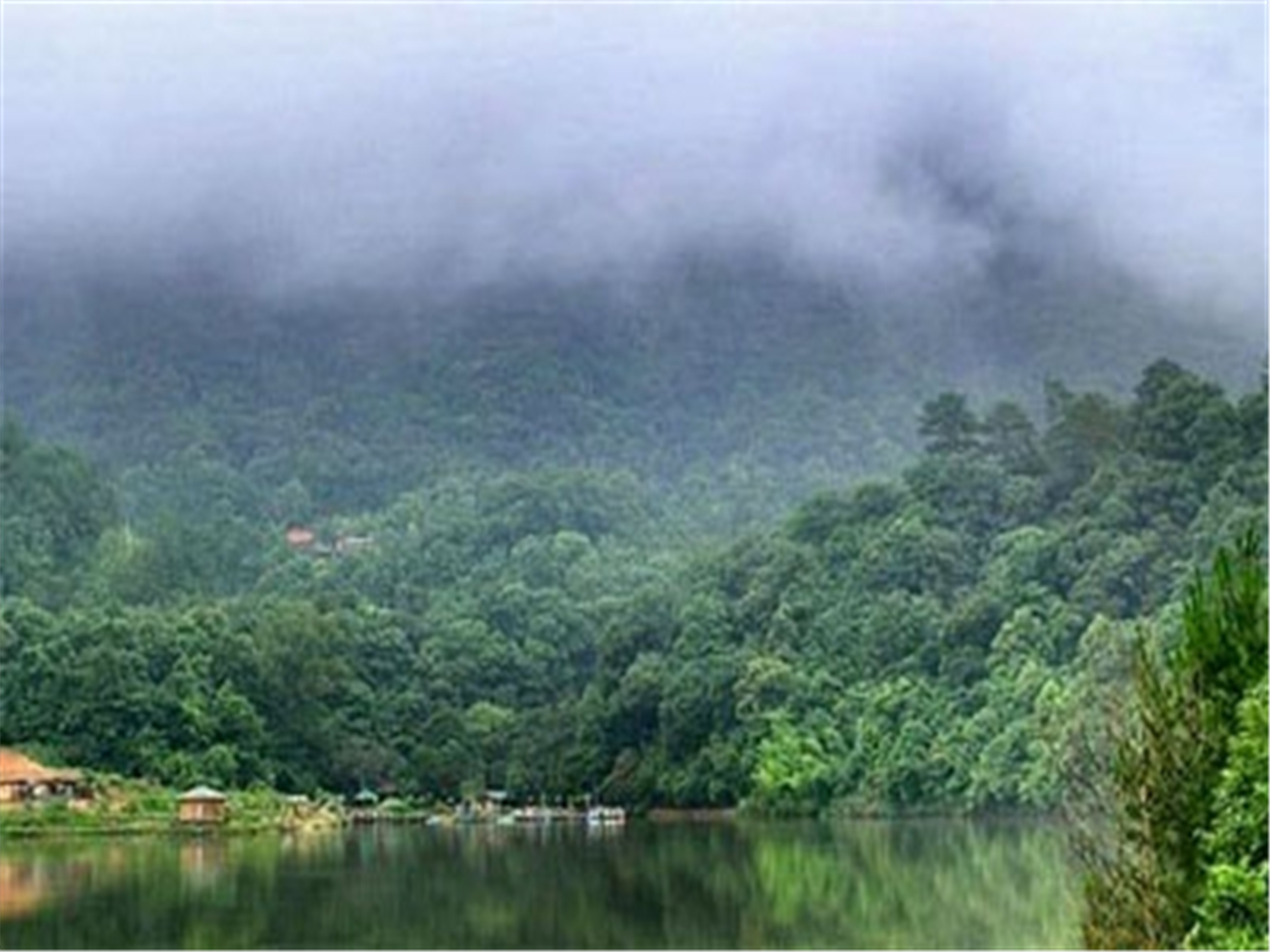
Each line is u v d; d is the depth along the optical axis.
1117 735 9.38
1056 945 13.12
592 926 14.60
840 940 14.24
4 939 14.20
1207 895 8.02
